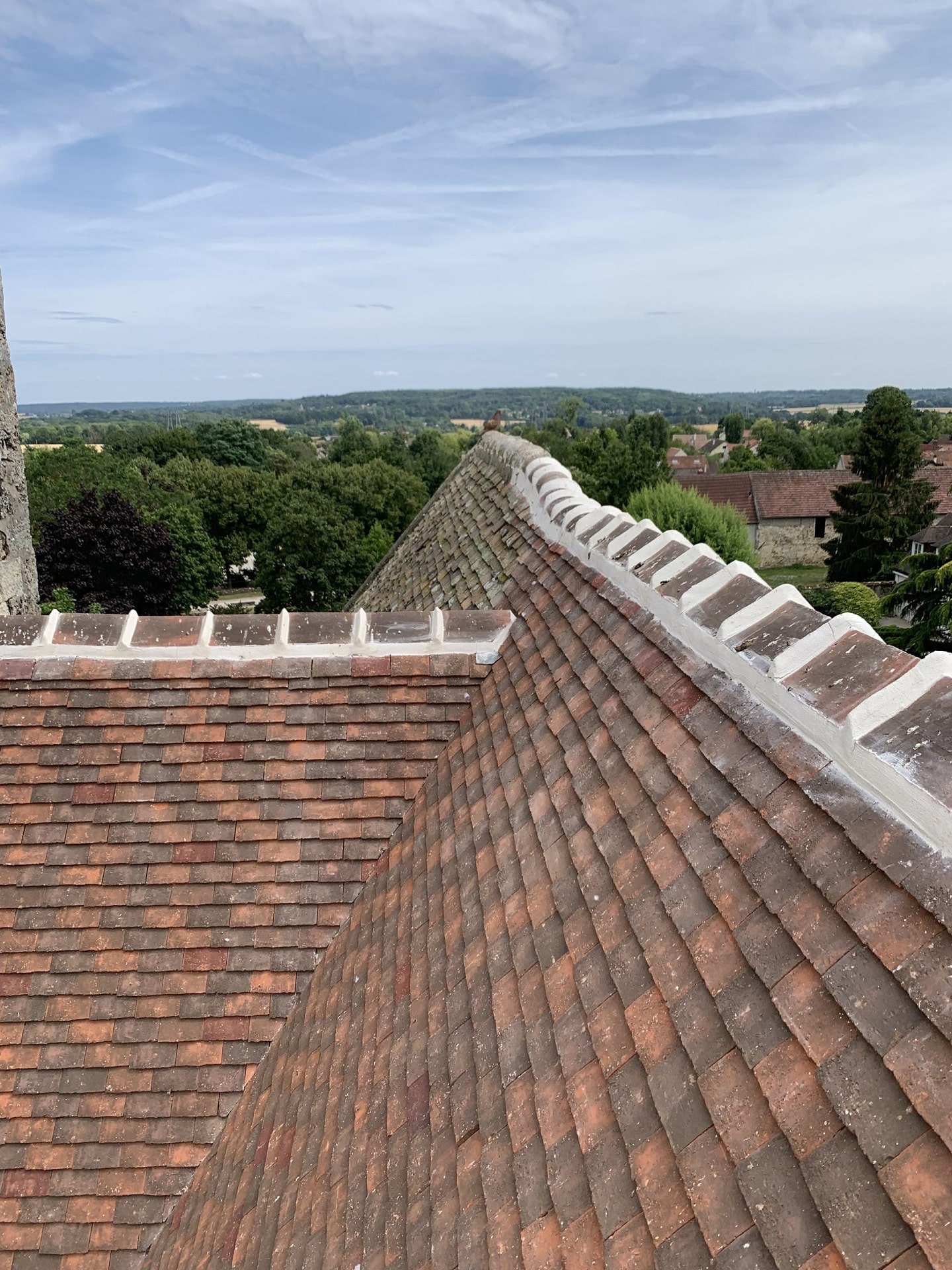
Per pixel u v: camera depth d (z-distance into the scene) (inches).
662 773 138.5
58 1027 198.1
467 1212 104.2
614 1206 87.7
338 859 220.2
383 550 1974.7
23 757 224.1
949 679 98.3
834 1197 70.3
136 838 217.6
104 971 203.9
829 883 94.4
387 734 236.7
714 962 101.0
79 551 1258.6
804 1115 78.3
